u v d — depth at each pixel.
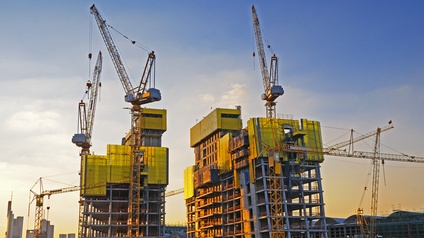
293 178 178.75
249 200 186.25
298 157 181.25
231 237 199.00
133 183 193.25
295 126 187.25
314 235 182.88
